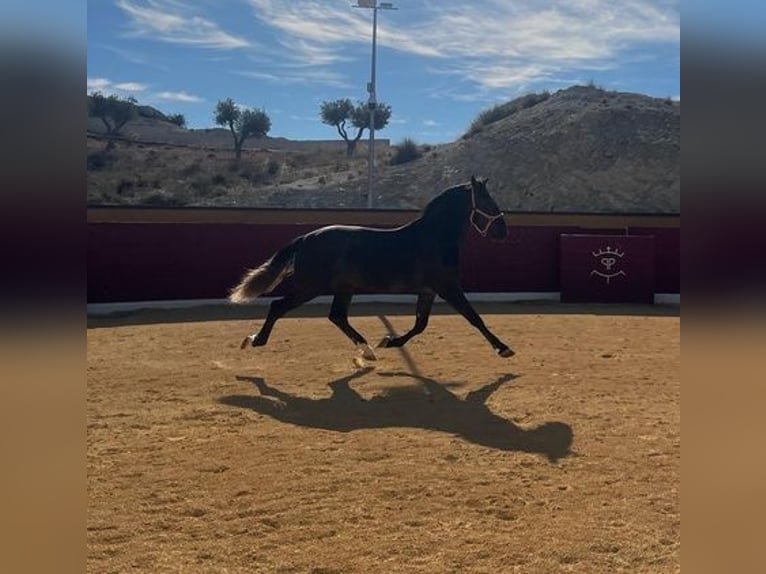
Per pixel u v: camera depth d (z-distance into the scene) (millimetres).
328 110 68125
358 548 3828
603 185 46156
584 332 11992
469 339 11094
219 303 15984
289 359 9508
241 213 17453
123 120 65125
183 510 4363
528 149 49906
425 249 8438
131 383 8078
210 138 72250
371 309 15227
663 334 11789
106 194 44344
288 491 4688
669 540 3906
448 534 4008
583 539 3926
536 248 17359
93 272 15117
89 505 4438
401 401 7211
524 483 4840
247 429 6211
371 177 32750
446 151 52969
